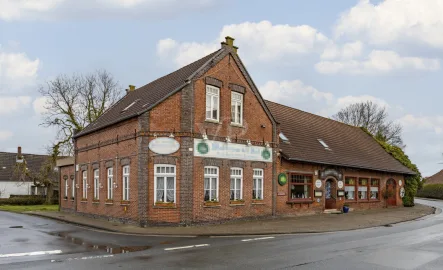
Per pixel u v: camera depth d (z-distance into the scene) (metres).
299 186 26.30
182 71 23.48
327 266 10.52
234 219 21.77
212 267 10.28
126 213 20.83
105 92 44.12
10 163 57.41
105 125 23.09
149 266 10.38
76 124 41.69
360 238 16.11
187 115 20.09
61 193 31.09
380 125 63.69
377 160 35.06
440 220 25.08
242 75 22.88
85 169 26.36
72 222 22.16
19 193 55.50
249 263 10.80
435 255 12.23
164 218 19.47
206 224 20.31
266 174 23.89
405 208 35.03
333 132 34.53
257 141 23.44
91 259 11.34
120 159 21.72
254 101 23.50
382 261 11.27
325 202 28.48
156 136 19.73
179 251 12.70
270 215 23.92
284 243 14.55
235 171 22.28
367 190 32.78
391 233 17.95
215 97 21.56
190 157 19.94
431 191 63.62
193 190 19.97
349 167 30.14
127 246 13.74
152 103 20.14
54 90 41.78
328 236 16.77
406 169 37.66
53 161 41.22
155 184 19.67
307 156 26.48
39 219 24.78
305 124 31.78
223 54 21.86
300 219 23.72
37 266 10.42
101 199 23.75
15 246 13.73
